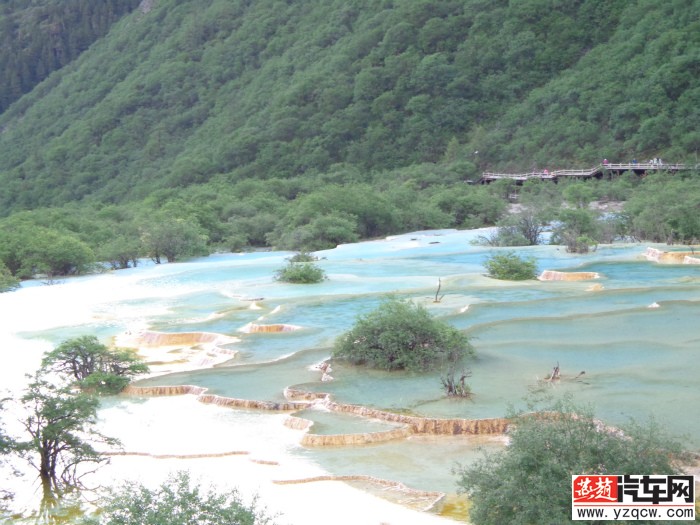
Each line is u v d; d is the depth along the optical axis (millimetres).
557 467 11711
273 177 99750
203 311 30906
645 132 86438
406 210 67062
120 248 50875
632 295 28812
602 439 12211
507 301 29031
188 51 147375
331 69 119438
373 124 107500
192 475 15117
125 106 133125
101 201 106625
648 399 17109
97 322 29656
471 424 16406
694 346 21203
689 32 99750
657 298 28141
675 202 50094
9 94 177750
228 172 104750
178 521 11375
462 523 12695
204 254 54438
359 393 18797
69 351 21578
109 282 40094
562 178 80000
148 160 117562
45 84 166875
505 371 19859
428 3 126188
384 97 110125
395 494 13906
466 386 18266
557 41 115312
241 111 121062
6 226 58906
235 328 27281
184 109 132125
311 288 34688
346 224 59531
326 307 29531
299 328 26109
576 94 100438
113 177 116312
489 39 118375
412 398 18219
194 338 26422
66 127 138125
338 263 43406
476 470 12594
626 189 68250
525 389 18312
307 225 59094
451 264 41500
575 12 119438
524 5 120875
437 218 67125
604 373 19234
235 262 47531
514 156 94812
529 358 20906
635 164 79500
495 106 108750
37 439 14953
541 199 67188
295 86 116938
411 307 24406
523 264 35438
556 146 92188
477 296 30469
